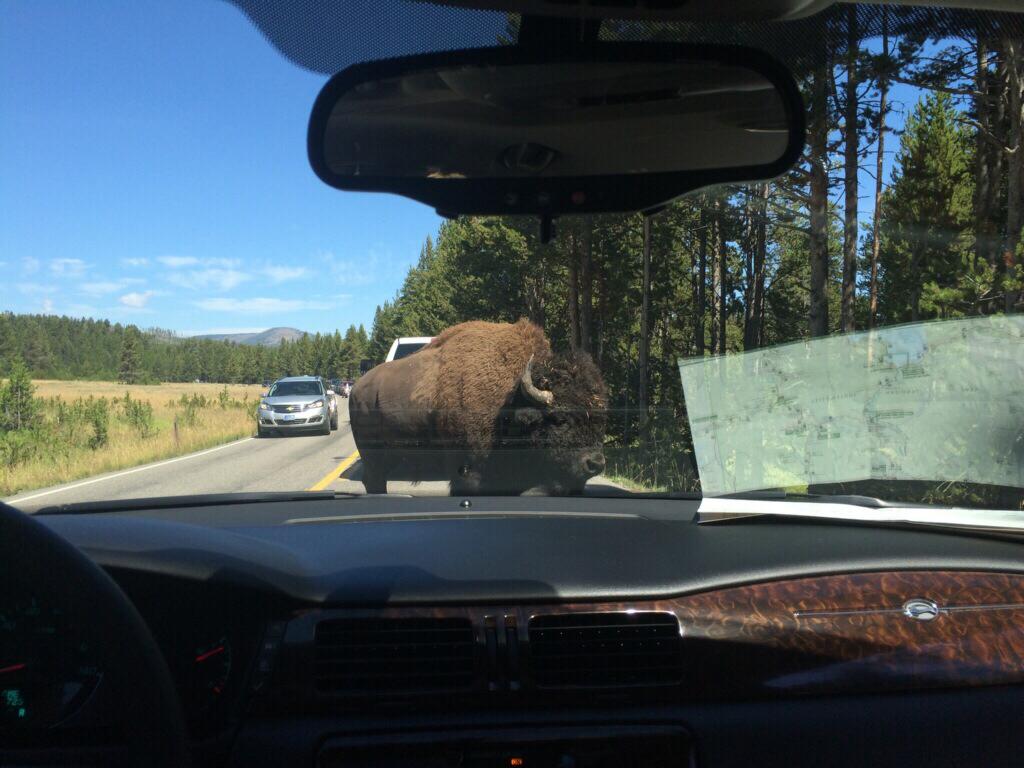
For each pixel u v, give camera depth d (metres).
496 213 1.58
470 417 5.40
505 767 1.87
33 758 1.68
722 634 1.98
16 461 9.36
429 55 1.41
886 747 1.91
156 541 2.03
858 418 2.66
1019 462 2.42
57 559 1.16
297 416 15.27
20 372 11.87
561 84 1.45
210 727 1.84
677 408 3.23
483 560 2.17
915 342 2.55
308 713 1.90
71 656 1.65
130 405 14.45
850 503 2.55
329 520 2.70
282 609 1.93
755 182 1.57
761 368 2.82
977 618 2.06
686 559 2.18
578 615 1.97
